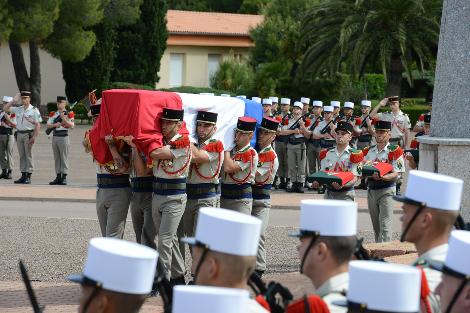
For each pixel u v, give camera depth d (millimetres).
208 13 83312
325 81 62656
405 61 54719
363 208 25344
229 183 15133
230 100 15273
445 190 6840
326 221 6129
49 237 19969
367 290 5016
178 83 79375
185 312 4430
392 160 16922
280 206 25859
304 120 29859
